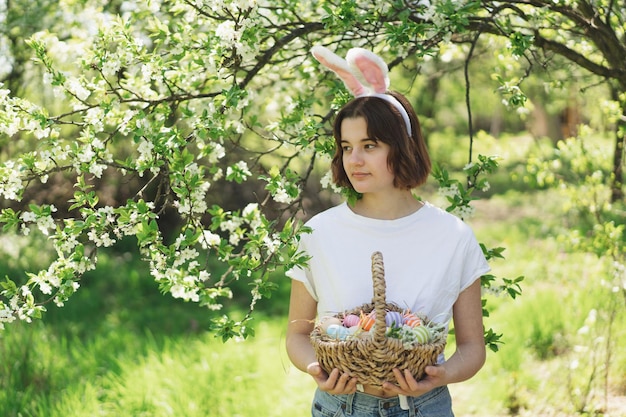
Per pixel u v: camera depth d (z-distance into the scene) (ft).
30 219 8.35
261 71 12.78
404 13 9.18
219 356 18.02
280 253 7.98
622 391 14.34
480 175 9.80
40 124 8.70
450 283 7.47
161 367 17.01
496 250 9.26
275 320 24.11
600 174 13.94
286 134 9.76
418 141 7.85
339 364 6.73
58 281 8.37
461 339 7.59
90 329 22.82
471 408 15.07
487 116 58.34
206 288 8.59
